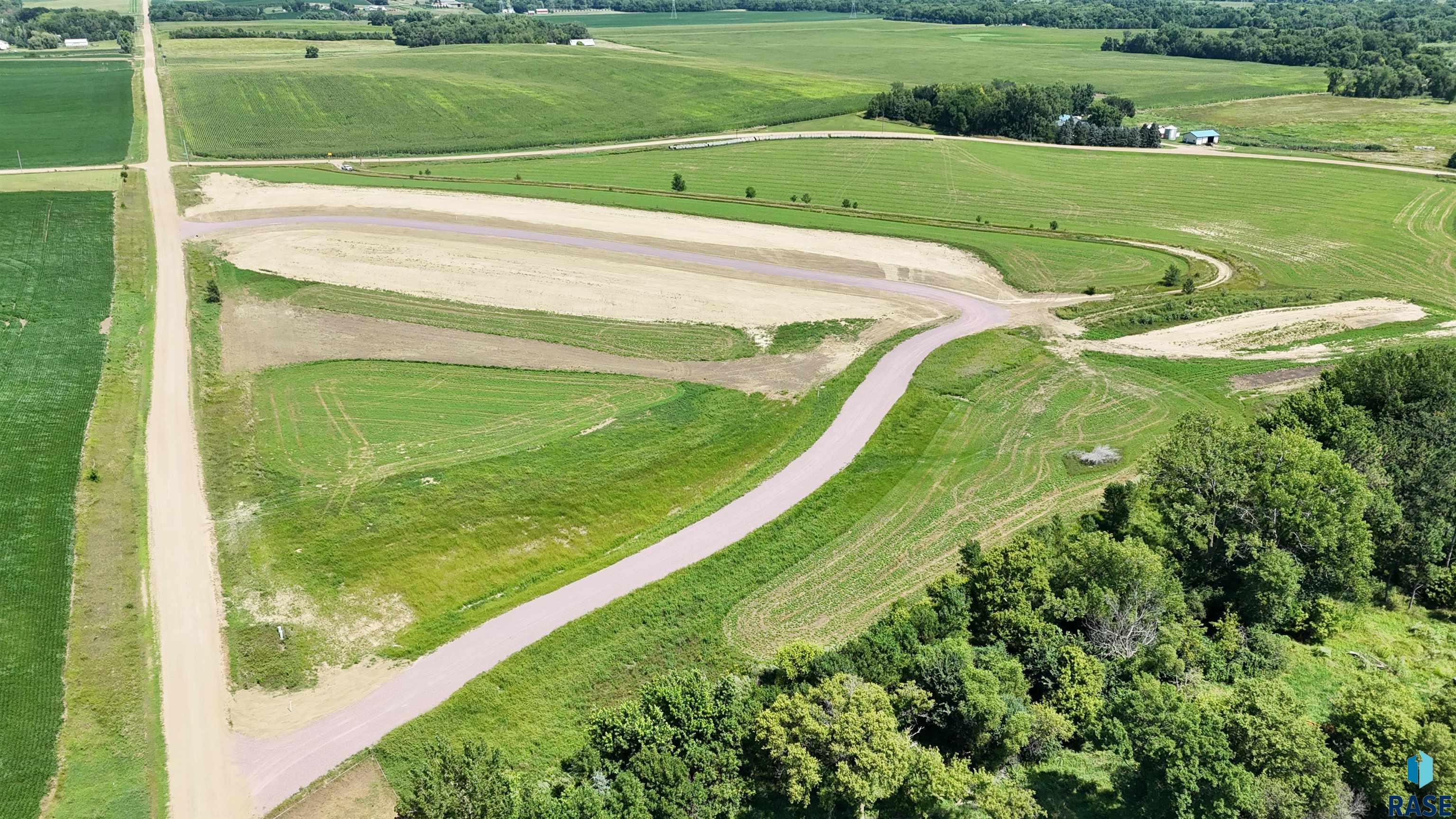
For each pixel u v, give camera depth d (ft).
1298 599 186.60
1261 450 202.80
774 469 252.62
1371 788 134.82
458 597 204.54
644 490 242.17
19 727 161.89
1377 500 197.36
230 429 262.88
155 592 197.06
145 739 162.81
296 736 165.07
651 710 152.15
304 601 196.95
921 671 160.76
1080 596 179.63
